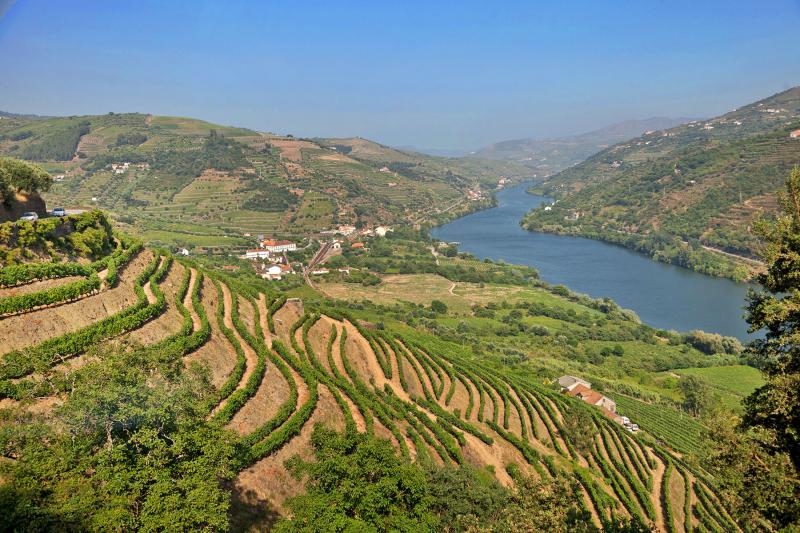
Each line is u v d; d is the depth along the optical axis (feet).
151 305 177.17
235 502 121.49
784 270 97.30
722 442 107.34
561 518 111.14
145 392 89.15
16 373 115.55
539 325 555.28
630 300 626.64
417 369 297.33
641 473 265.13
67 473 78.54
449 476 146.41
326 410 186.91
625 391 413.59
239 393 159.94
